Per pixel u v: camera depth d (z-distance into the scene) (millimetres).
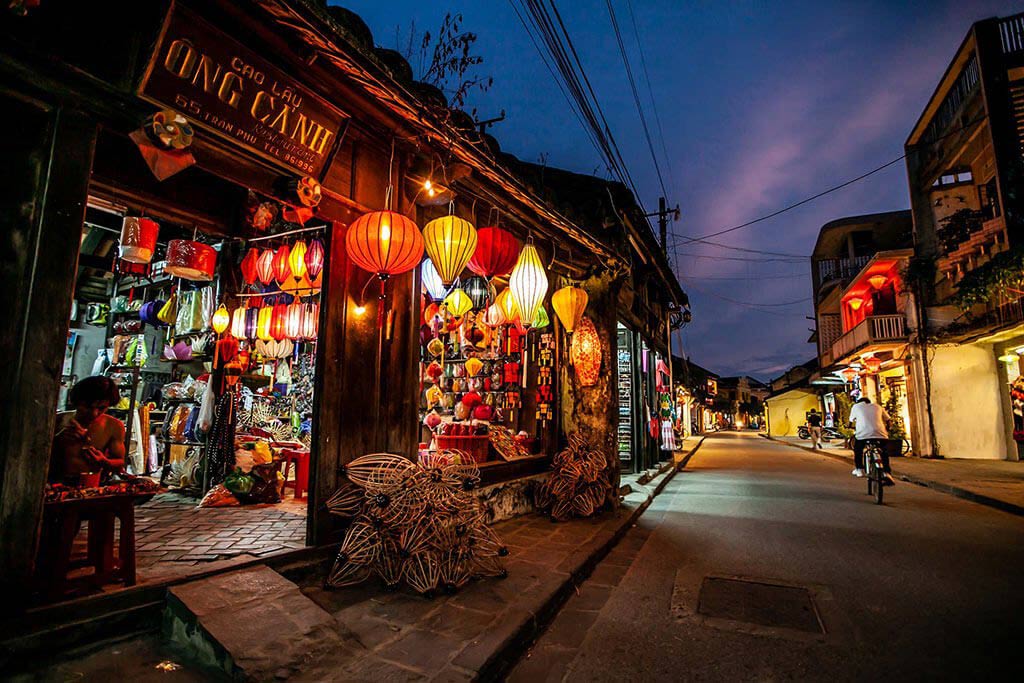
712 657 3420
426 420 7566
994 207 15469
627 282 13953
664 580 5031
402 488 4312
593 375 8742
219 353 6523
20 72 2666
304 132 4078
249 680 2658
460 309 6383
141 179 4871
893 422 19516
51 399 2729
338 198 4512
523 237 7410
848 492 10867
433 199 5520
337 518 4391
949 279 17781
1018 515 8258
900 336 19047
